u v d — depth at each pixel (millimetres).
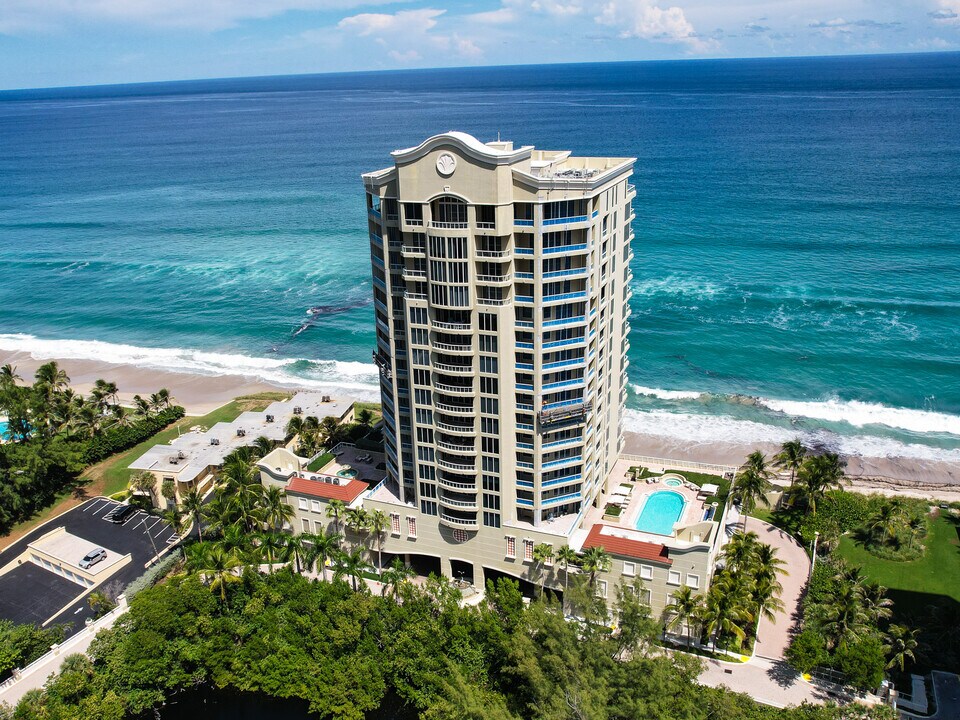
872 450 125688
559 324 78125
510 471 84688
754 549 84000
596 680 66750
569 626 71500
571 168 91938
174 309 197750
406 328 81688
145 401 137625
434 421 84375
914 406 138125
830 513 103500
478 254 75438
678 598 79438
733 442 129375
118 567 97938
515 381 81000
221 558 83750
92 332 186375
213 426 130625
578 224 74500
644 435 132500
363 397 149500
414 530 92125
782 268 198000
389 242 80312
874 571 94188
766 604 80125
